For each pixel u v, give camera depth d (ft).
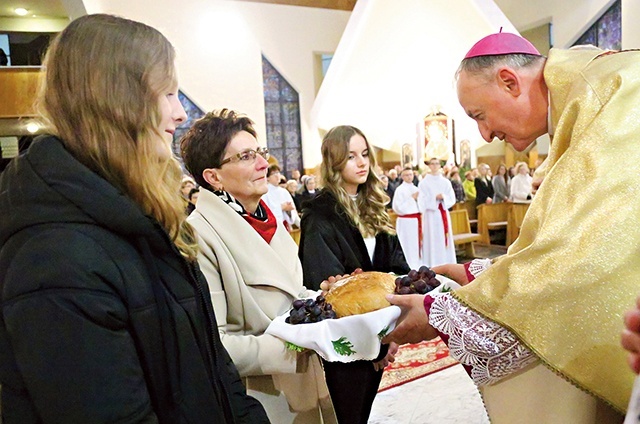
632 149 2.96
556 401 3.33
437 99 37.91
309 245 5.72
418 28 34.86
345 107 39.45
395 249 6.34
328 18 42.50
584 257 2.84
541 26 39.88
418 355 10.44
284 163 42.01
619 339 2.74
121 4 34.04
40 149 2.30
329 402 4.46
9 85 18.58
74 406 2.05
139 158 2.47
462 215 26.32
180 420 2.52
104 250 2.26
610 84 3.19
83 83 2.38
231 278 4.07
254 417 3.08
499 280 3.17
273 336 3.83
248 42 38.75
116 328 2.23
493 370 3.25
